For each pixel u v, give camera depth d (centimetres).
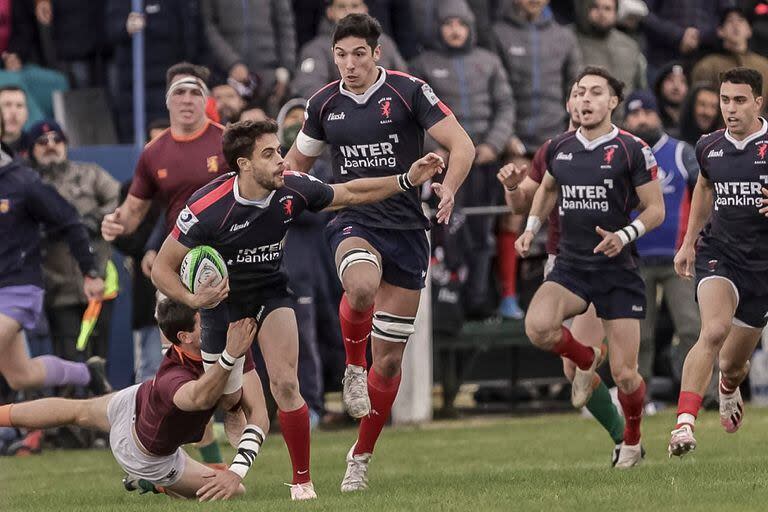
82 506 2848
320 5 5647
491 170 5094
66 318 4628
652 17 5897
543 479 2986
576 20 5625
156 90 5269
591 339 3547
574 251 3359
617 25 5753
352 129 2934
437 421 4966
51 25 5591
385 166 2942
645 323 4772
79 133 5341
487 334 5003
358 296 2817
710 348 3069
